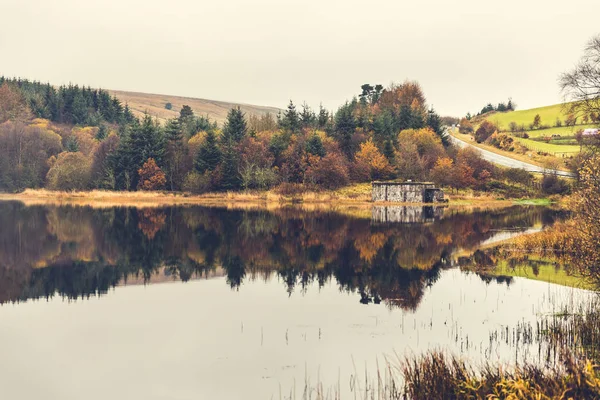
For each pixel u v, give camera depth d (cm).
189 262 3762
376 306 2534
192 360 1833
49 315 2423
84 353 1923
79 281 3164
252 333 2128
